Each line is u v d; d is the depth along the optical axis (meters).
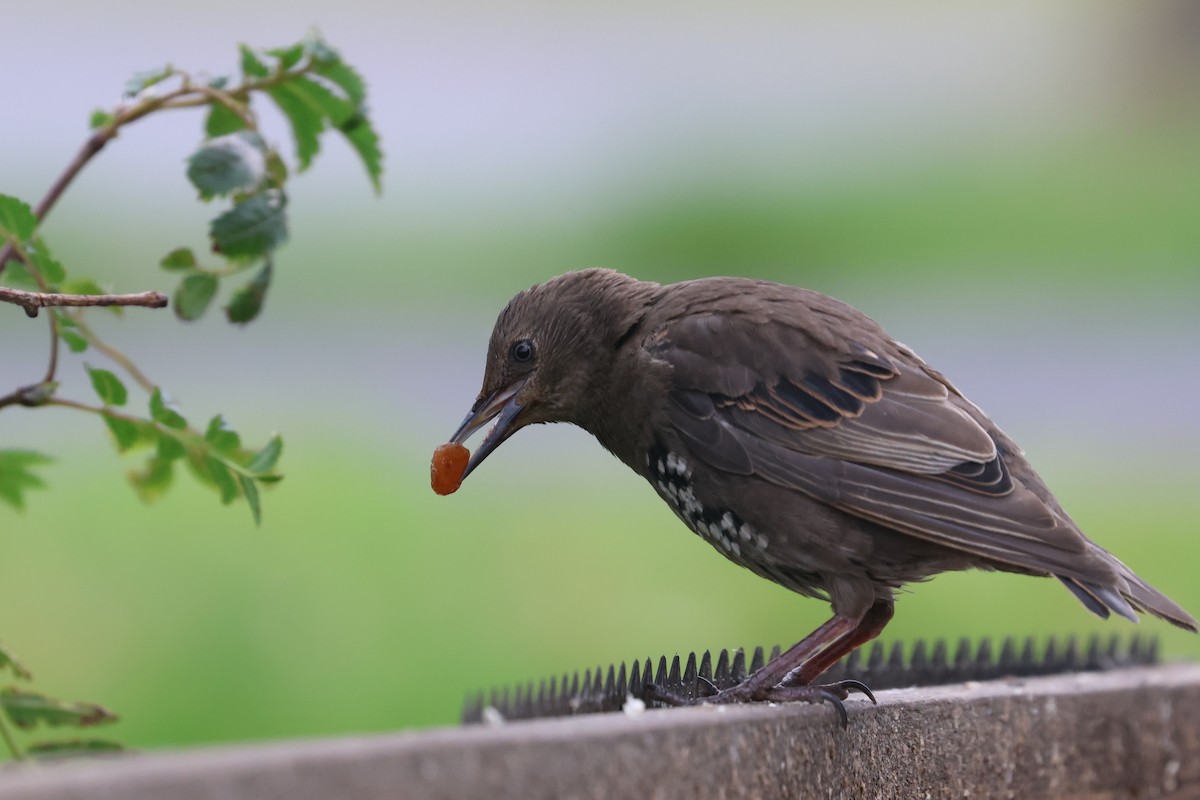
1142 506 15.88
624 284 8.27
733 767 5.45
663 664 6.71
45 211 6.57
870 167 30.73
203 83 6.93
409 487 15.25
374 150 7.02
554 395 8.24
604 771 4.83
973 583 13.48
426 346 23.44
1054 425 19.88
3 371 20.08
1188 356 23.50
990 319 25.67
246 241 6.58
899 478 7.21
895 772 6.38
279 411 18.80
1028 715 6.98
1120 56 42.41
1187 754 7.75
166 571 12.42
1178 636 13.05
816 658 7.50
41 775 3.82
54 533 12.99
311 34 6.82
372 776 4.15
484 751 4.43
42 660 11.29
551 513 15.09
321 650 11.84
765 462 7.41
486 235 29.34
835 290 27.28
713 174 29.34
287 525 13.59
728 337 7.65
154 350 22.52
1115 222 29.36
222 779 3.91
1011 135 34.56
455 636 12.13
